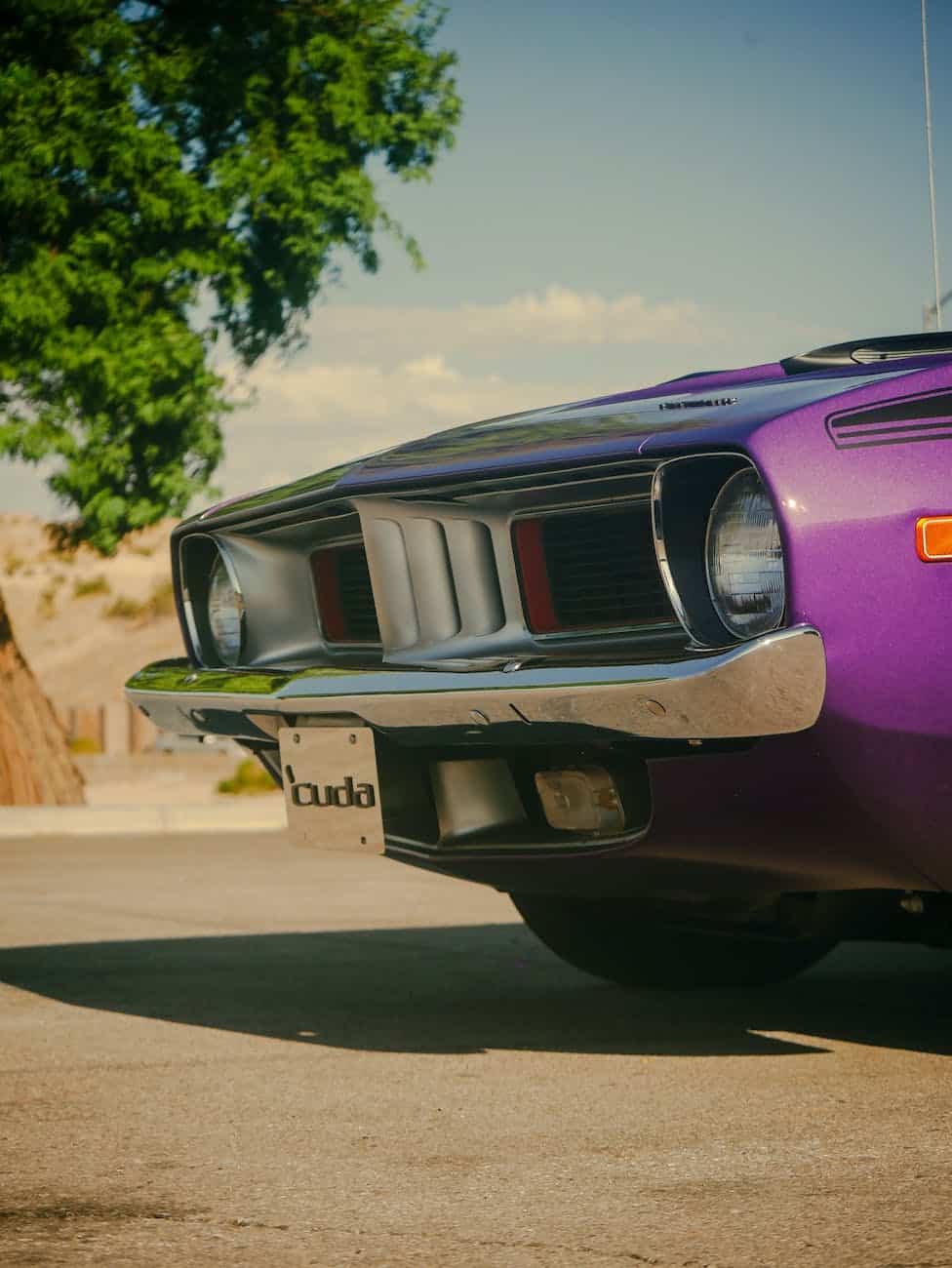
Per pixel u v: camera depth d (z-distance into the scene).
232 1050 4.20
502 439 3.93
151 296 12.70
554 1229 2.77
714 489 3.53
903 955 5.70
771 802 3.56
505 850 4.01
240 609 4.57
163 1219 2.83
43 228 12.32
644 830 3.77
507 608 3.87
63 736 13.90
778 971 4.99
